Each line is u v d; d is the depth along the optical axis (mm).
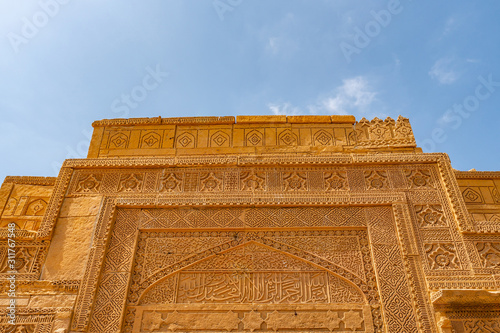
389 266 5766
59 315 5336
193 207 6395
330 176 6734
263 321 5391
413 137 7250
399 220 6168
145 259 5945
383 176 6723
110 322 5340
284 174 6777
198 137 7414
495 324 5168
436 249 5898
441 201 6422
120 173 6863
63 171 6828
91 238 6074
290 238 6102
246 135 7406
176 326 5371
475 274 5637
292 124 7520
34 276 5715
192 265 5887
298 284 5695
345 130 7438
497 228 6059
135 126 7586
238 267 5855
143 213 6379
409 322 5281
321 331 5312
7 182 7129
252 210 6352
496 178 7305
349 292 5625
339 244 6051
